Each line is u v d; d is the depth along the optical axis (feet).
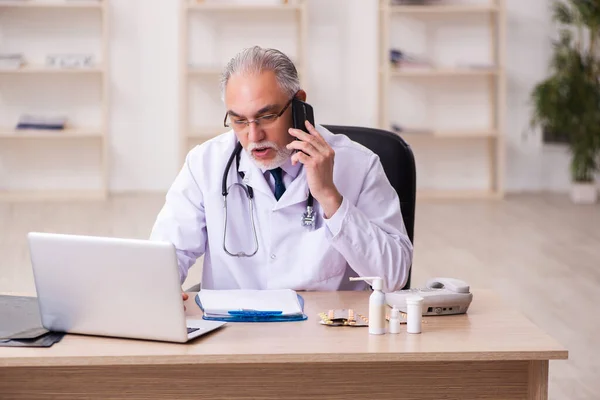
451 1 29.43
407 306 7.45
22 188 29.12
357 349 6.94
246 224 9.27
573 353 14.53
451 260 20.74
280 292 8.48
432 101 29.99
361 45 29.40
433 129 30.01
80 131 27.86
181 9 27.84
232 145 9.36
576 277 19.34
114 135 29.22
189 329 7.32
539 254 21.45
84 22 28.58
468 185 30.50
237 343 7.07
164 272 6.87
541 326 15.89
